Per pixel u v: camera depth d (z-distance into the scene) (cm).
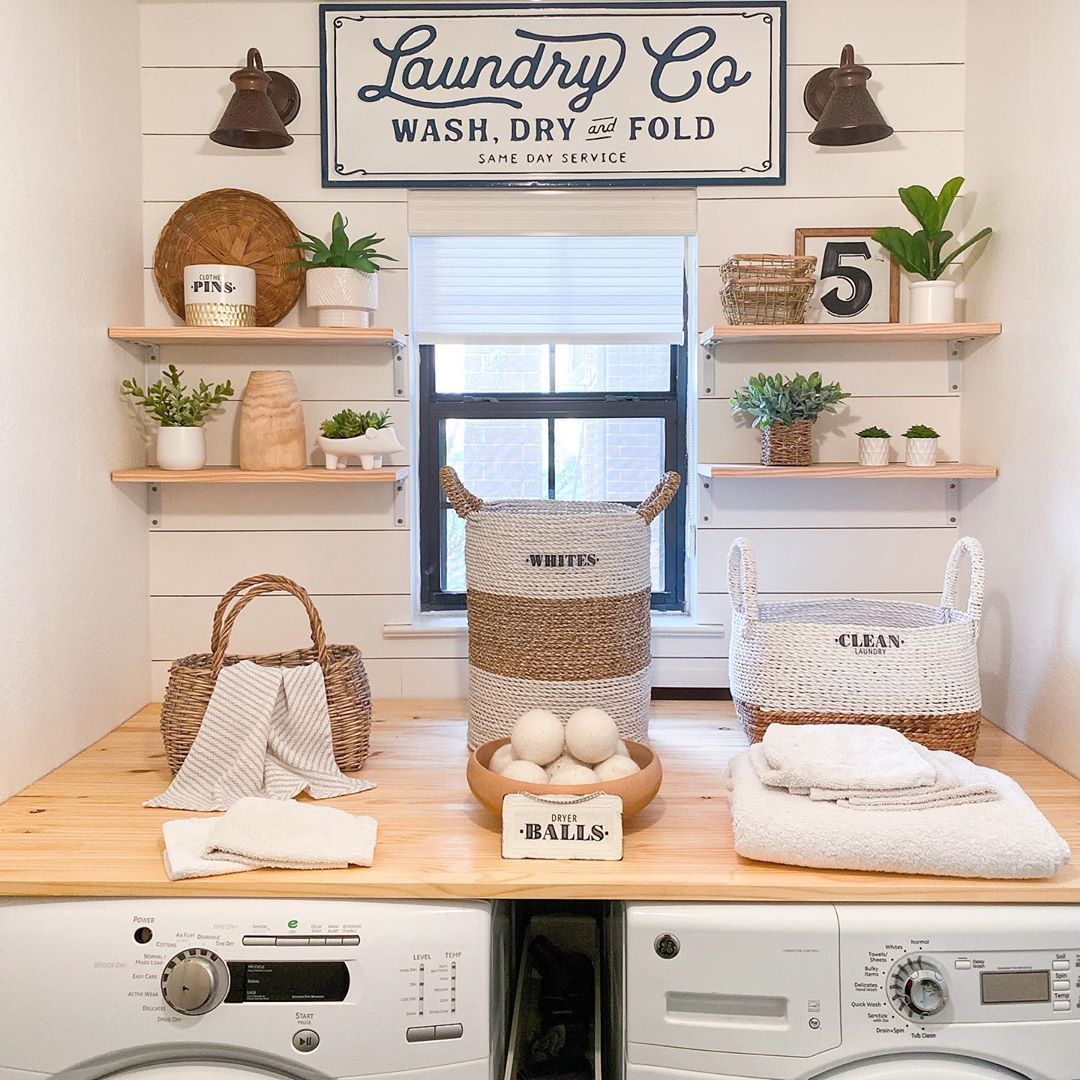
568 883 141
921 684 175
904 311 226
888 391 227
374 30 221
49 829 158
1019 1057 140
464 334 233
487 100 222
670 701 231
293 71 223
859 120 199
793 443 212
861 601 206
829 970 139
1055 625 183
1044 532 187
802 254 223
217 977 139
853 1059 141
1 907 142
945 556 230
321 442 212
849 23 221
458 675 232
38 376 175
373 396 228
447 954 141
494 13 220
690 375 235
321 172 224
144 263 224
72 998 140
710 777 181
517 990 181
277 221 222
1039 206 187
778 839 143
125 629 215
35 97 173
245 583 177
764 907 141
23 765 173
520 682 184
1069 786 173
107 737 204
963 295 222
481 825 161
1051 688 185
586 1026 180
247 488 229
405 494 229
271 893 142
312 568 230
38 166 174
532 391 243
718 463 229
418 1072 141
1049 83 182
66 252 185
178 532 229
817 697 177
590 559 181
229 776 169
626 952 141
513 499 210
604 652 183
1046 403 185
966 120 221
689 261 233
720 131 222
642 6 220
